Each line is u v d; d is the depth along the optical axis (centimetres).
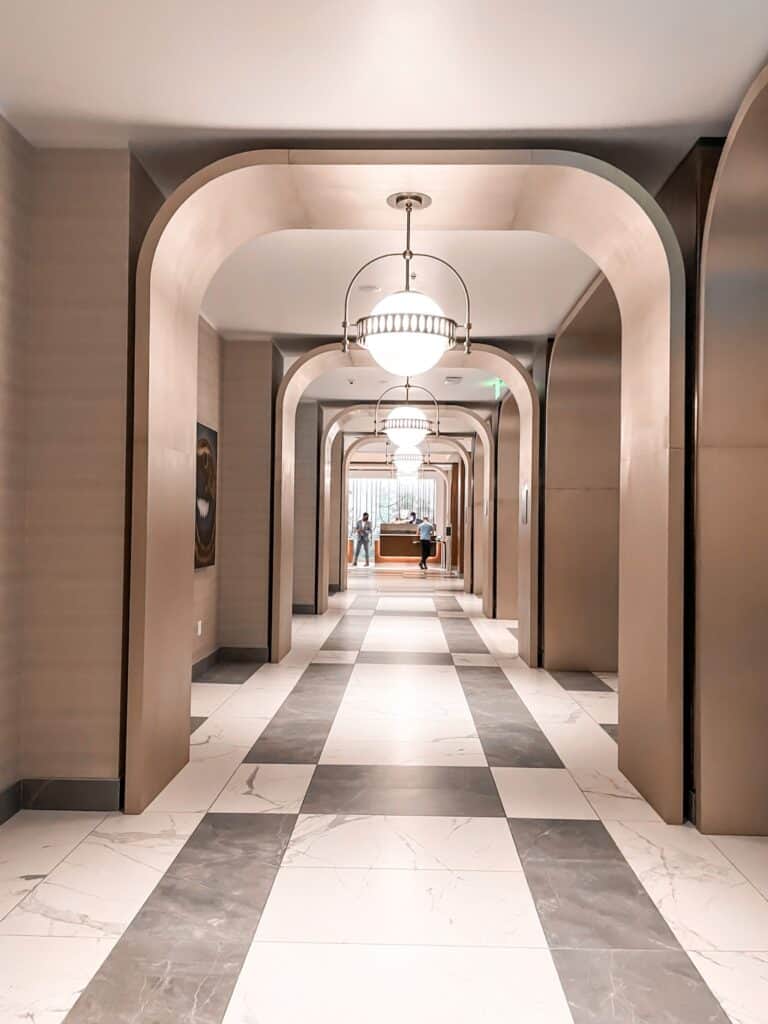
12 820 431
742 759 422
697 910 336
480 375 1156
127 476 454
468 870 372
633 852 396
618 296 528
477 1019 258
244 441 945
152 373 454
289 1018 257
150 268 446
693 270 439
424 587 2031
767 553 421
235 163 438
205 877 362
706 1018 261
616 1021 258
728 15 337
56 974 282
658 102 408
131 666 445
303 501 1425
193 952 297
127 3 330
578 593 899
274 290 756
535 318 848
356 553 3025
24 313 450
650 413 467
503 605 1366
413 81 391
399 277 714
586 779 511
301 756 554
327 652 1007
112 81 392
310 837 409
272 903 337
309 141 454
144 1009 261
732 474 422
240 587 941
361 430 1897
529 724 652
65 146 456
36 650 452
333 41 356
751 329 420
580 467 899
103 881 356
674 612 434
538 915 330
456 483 2770
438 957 296
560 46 360
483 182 460
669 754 435
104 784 446
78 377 453
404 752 567
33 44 361
